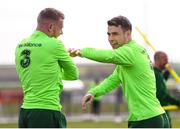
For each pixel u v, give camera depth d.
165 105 25.50
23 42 17.05
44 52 16.62
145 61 17.03
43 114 16.45
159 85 25.12
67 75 17.08
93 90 18.11
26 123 16.69
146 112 16.91
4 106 59.88
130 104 17.08
